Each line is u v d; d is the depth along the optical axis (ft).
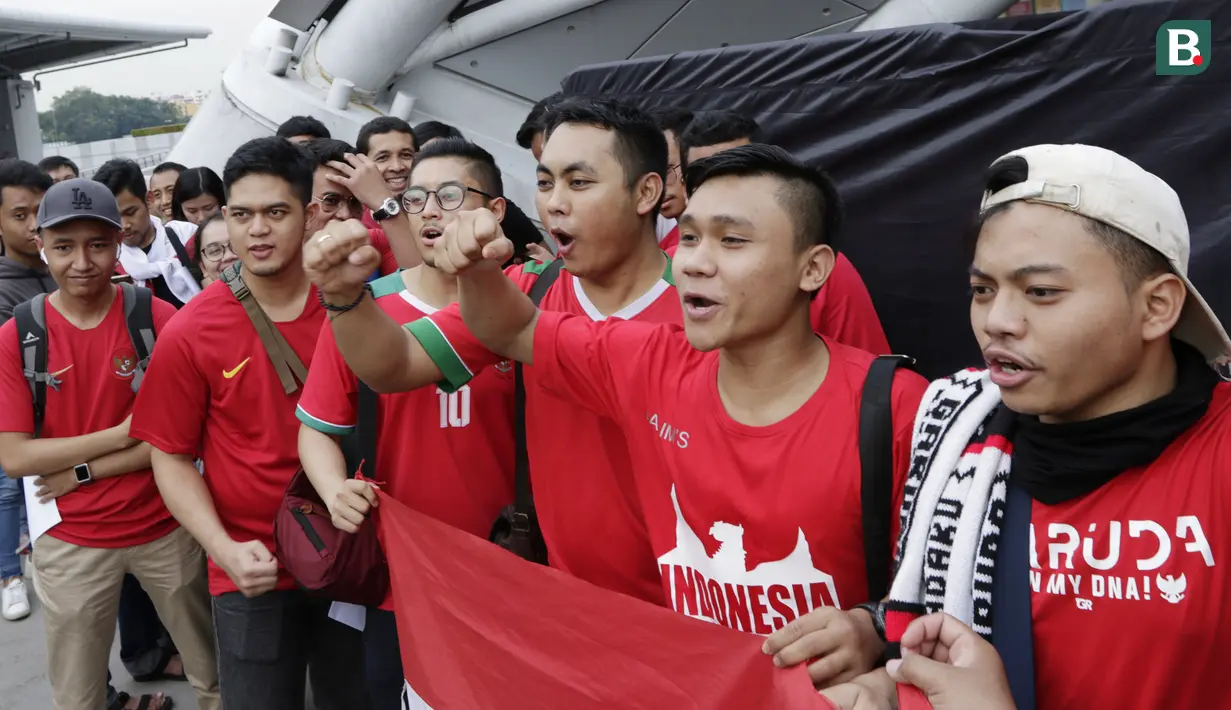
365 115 21.31
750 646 4.82
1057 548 4.02
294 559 6.98
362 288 5.38
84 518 9.49
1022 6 26.94
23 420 9.59
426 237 7.59
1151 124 8.78
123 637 12.24
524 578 5.85
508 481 7.63
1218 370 4.11
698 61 11.60
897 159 10.17
